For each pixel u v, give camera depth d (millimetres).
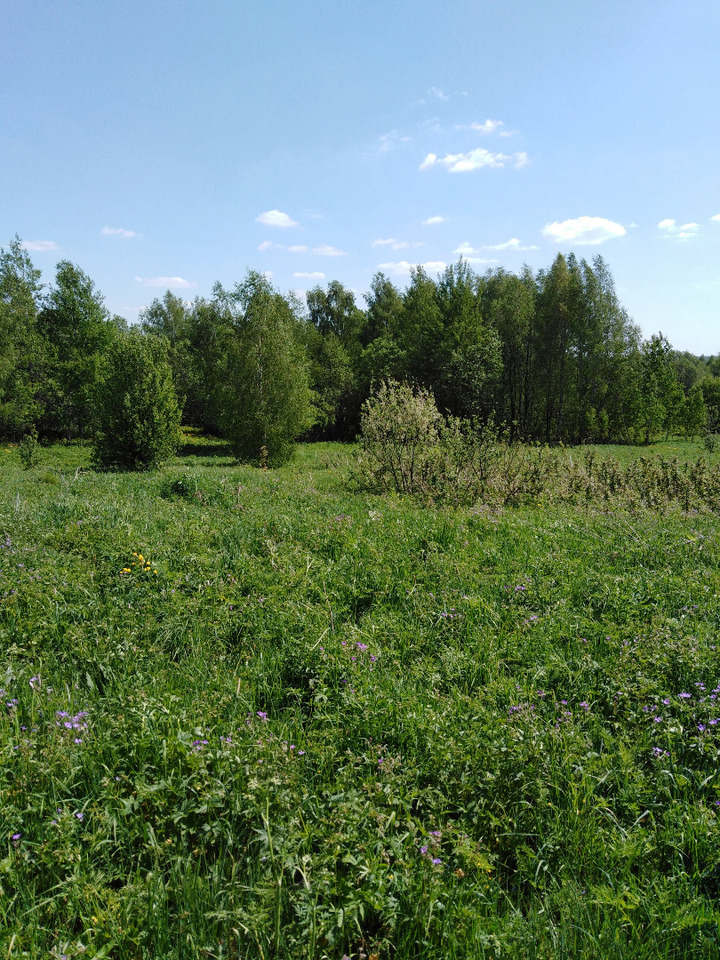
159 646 5008
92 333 47094
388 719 3826
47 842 2816
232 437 34375
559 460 14945
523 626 5230
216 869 2758
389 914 2418
